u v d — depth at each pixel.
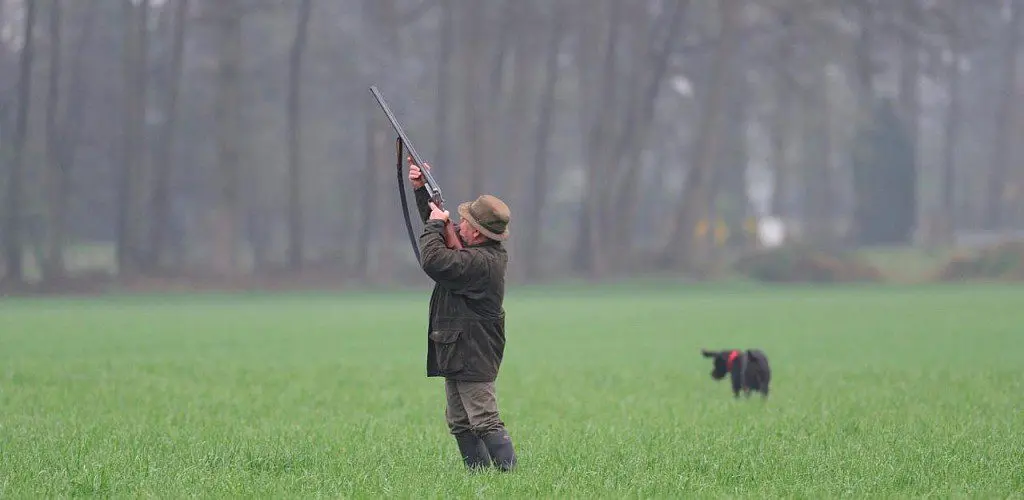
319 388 65.56
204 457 35.41
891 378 70.25
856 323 133.88
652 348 100.12
